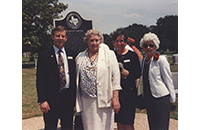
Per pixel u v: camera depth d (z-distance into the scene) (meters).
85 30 4.84
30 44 9.89
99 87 2.69
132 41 3.76
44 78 2.84
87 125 2.78
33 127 4.00
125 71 3.00
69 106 2.95
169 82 2.79
